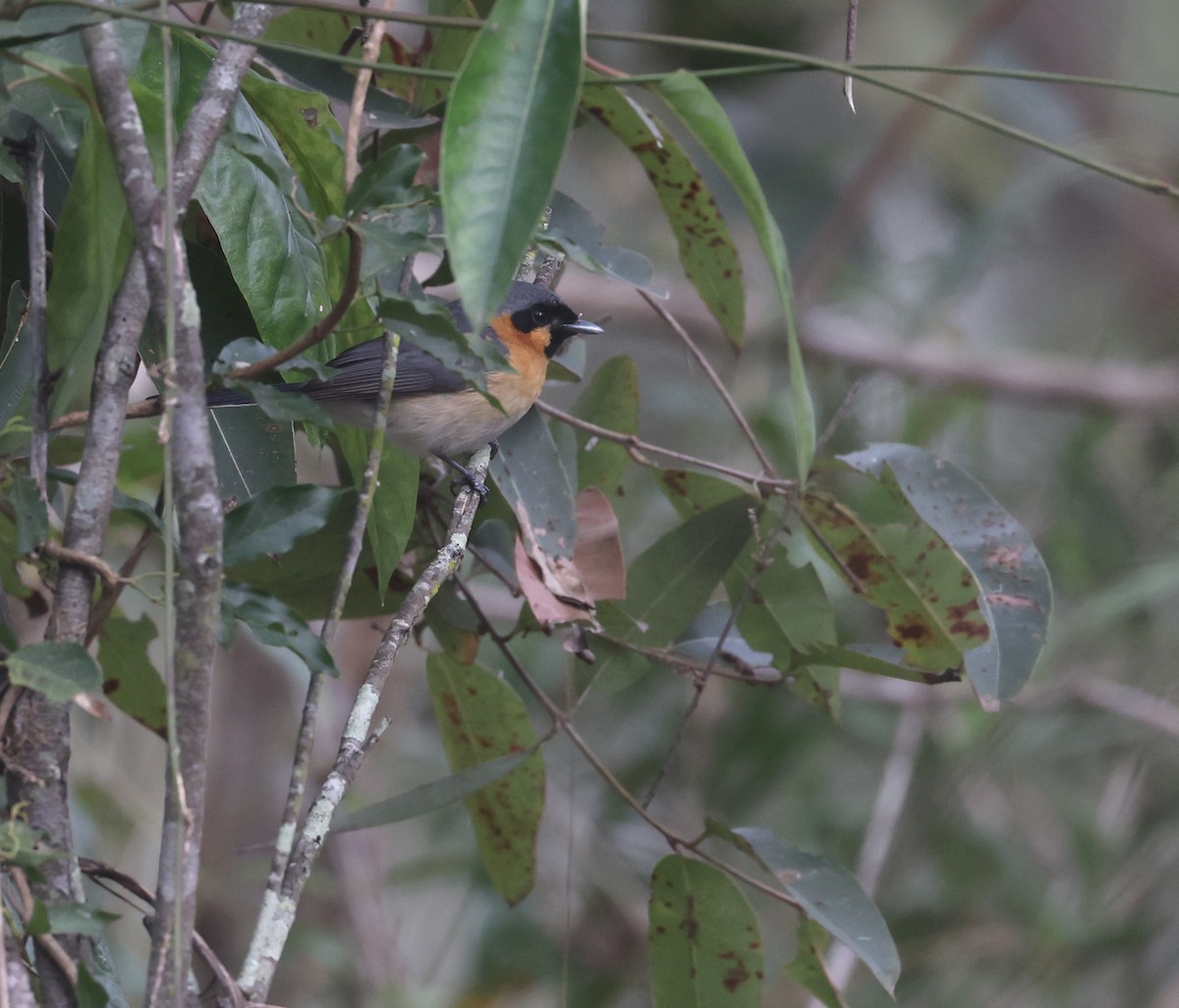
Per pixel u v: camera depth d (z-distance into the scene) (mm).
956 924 11039
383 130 6699
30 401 4969
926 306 13320
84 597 4090
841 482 10922
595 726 11305
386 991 10312
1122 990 11117
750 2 14680
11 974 3807
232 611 4457
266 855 11125
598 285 14039
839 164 15320
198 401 3814
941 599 6457
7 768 4020
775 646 6914
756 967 6281
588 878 11219
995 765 11336
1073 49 16719
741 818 10945
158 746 10008
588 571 6594
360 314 5727
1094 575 11969
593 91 6438
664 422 12977
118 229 4262
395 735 11859
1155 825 11164
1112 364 15195
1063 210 17188
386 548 5688
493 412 8133
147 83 5379
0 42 4137
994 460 13109
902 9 16109
